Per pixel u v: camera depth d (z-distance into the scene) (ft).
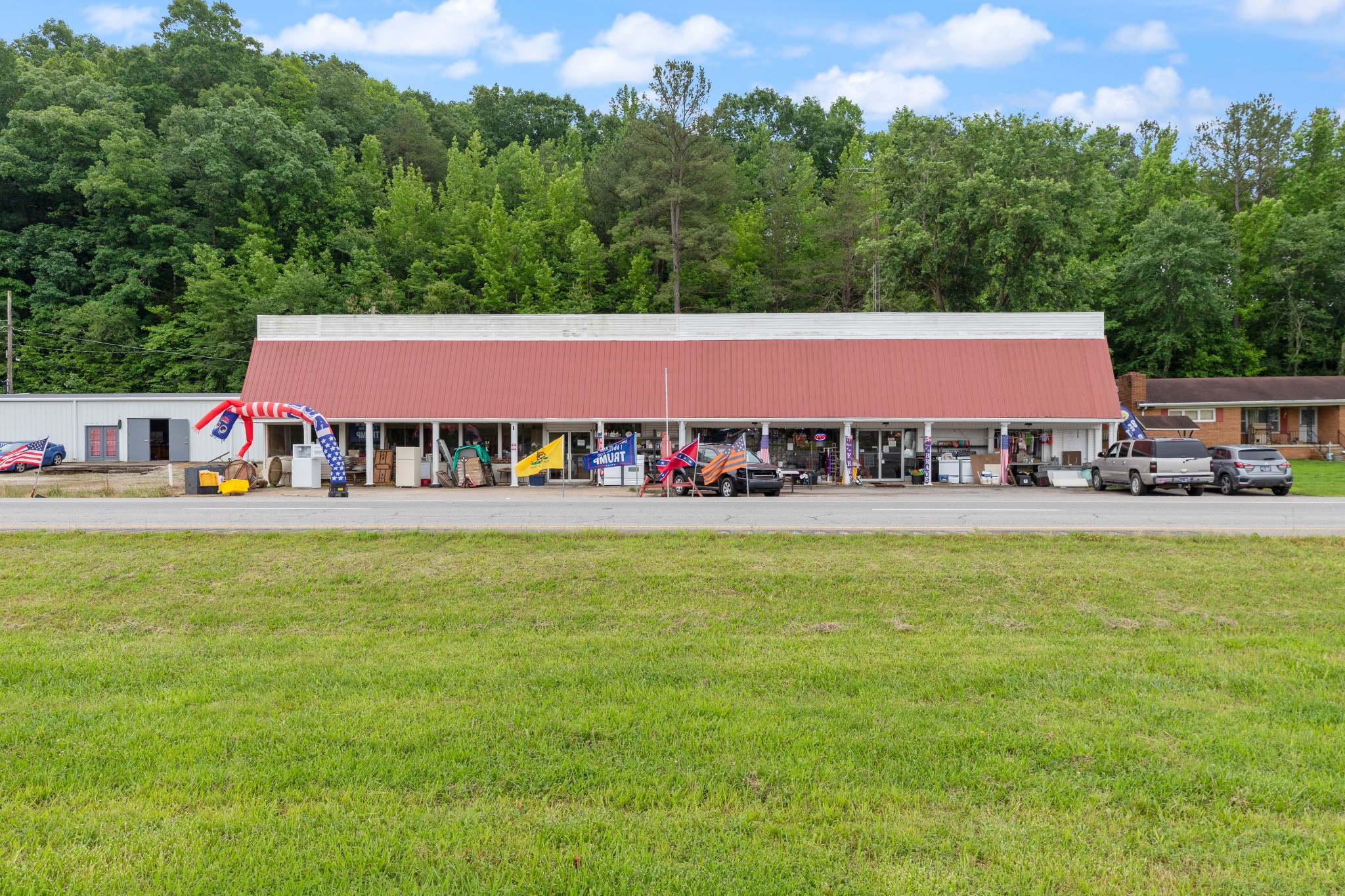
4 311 195.42
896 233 150.20
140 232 204.23
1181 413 154.30
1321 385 156.56
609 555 48.29
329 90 304.50
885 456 113.19
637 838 16.46
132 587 42.78
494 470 110.42
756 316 115.85
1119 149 223.51
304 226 224.33
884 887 14.74
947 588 41.73
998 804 18.03
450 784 18.93
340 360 114.62
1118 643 32.60
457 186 253.85
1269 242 203.82
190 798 18.19
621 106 327.67
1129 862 15.69
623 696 25.22
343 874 14.98
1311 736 21.76
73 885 14.73
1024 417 107.04
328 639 33.55
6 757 20.47
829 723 22.59
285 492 97.14
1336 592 41.27
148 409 136.56
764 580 42.73
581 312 191.93
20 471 122.42
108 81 253.24
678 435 112.98
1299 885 14.93
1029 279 141.59
